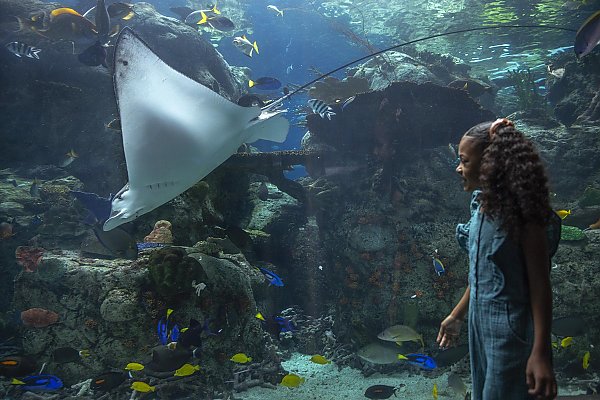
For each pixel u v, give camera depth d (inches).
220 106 115.9
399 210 317.4
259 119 124.8
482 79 543.8
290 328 226.1
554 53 672.4
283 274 358.6
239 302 239.8
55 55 409.7
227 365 232.2
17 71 404.2
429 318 278.2
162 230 255.9
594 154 380.5
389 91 311.4
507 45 645.9
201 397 215.2
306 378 254.1
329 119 331.0
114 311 214.1
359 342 278.8
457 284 281.3
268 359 253.1
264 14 689.0
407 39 667.4
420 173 333.7
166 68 112.3
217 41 732.0
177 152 117.3
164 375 209.5
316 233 379.6
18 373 189.5
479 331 80.2
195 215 282.0
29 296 238.5
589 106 439.5
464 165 82.2
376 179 331.3
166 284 214.1
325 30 696.4
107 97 414.9
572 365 238.7
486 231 78.2
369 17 628.4
